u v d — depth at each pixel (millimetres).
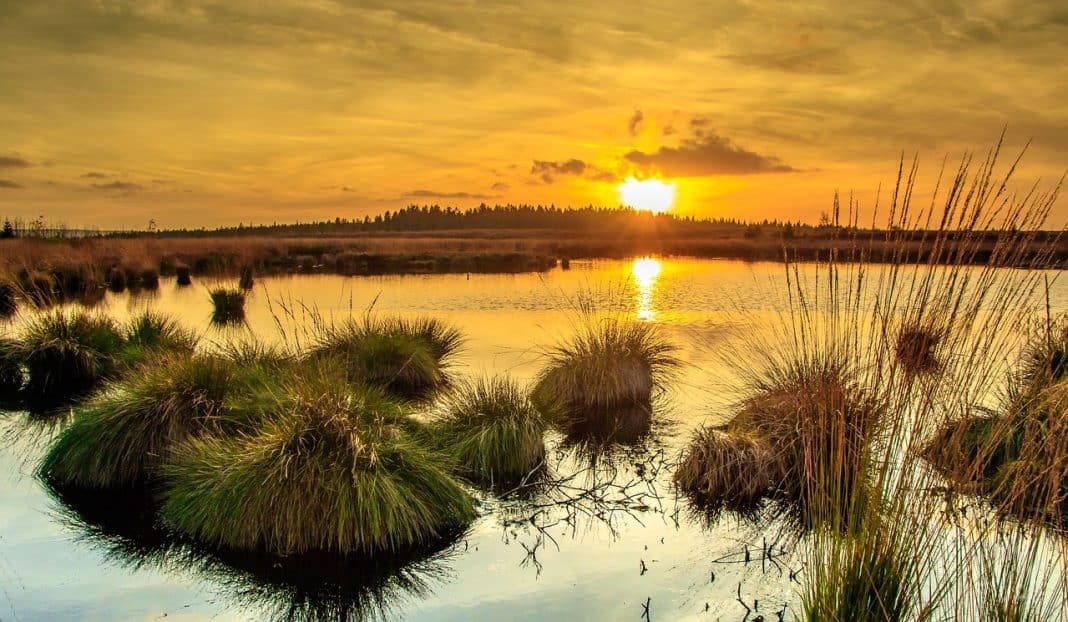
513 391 8484
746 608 4840
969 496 3688
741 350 12797
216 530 5891
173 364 8328
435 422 8148
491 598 5047
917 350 3568
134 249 34844
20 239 34625
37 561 5559
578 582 5246
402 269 37906
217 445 6676
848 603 3766
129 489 6988
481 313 19328
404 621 4746
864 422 4219
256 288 27047
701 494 6852
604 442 8477
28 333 11898
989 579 3572
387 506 5898
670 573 5363
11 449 8219
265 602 5020
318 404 6637
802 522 6191
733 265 39438
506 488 7121
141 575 5371
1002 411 4637
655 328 14258
